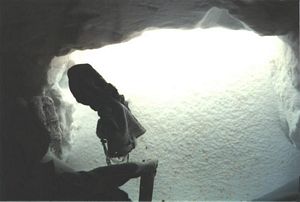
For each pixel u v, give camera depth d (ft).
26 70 17.60
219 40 23.45
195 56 24.57
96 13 15.72
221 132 22.99
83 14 15.70
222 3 15.61
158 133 23.34
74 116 23.71
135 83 24.75
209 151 22.57
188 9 15.97
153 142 23.11
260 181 21.04
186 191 21.29
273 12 15.83
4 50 16.83
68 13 15.74
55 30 16.40
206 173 21.89
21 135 17.02
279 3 15.52
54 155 18.99
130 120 14.53
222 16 17.20
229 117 23.32
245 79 23.89
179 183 21.65
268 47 22.44
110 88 14.20
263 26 16.58
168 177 21.93
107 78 24.52
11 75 17.33
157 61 24.90
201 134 23.09
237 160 22.02
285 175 20.89
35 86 18.11
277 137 22.11
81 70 13.93
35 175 15.74
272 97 23.07
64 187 13.69
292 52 18.53
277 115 22.56
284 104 21.12
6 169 16.29
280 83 21.42
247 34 22.62
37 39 16.79
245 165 21.79
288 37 17.58
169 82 24.73
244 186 21.03
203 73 24.56
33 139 17.28
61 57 19.44
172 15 16.24
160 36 22.97
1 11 15.84
